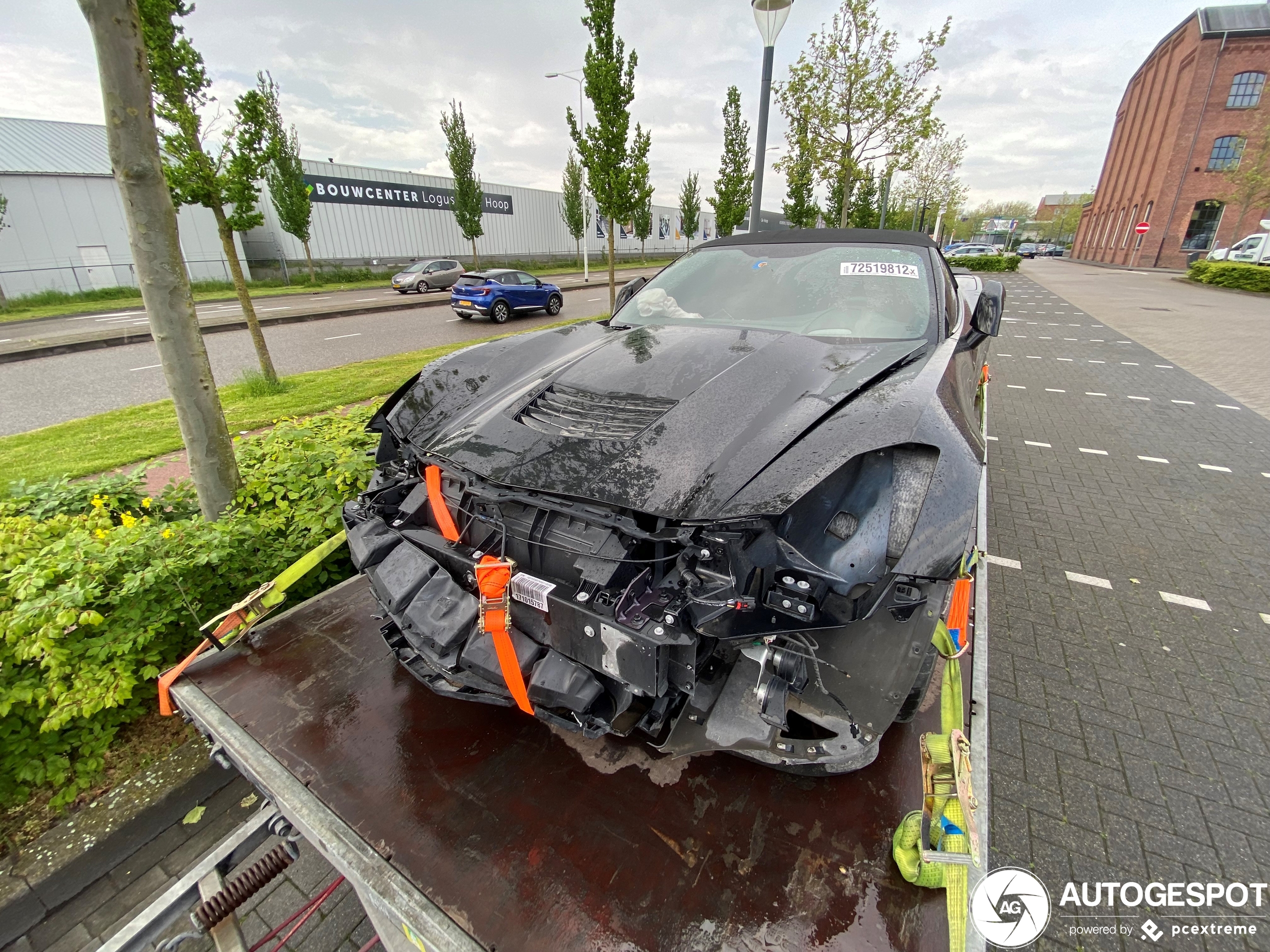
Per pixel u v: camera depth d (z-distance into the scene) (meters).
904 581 1.21
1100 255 42.25
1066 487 4.30
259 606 2.02
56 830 2.05
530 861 1.30
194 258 22.66
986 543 3.00
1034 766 2.02
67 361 10.39
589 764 1.54
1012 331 11.27
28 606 2.09
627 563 1.37
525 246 35.19
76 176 19.61
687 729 1.42
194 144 6.14
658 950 1.13
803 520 1.30
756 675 1.44
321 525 2.80
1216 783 1.95
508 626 1.39
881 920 1.17
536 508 1.50
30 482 4.56
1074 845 1.75
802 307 2.36
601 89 10.07
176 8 5.73
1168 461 4.80
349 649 2.02
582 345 2.29
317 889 1.92
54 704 2.17
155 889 1.88
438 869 1.29
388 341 11.68
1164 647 2.61
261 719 1.73
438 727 1.68
